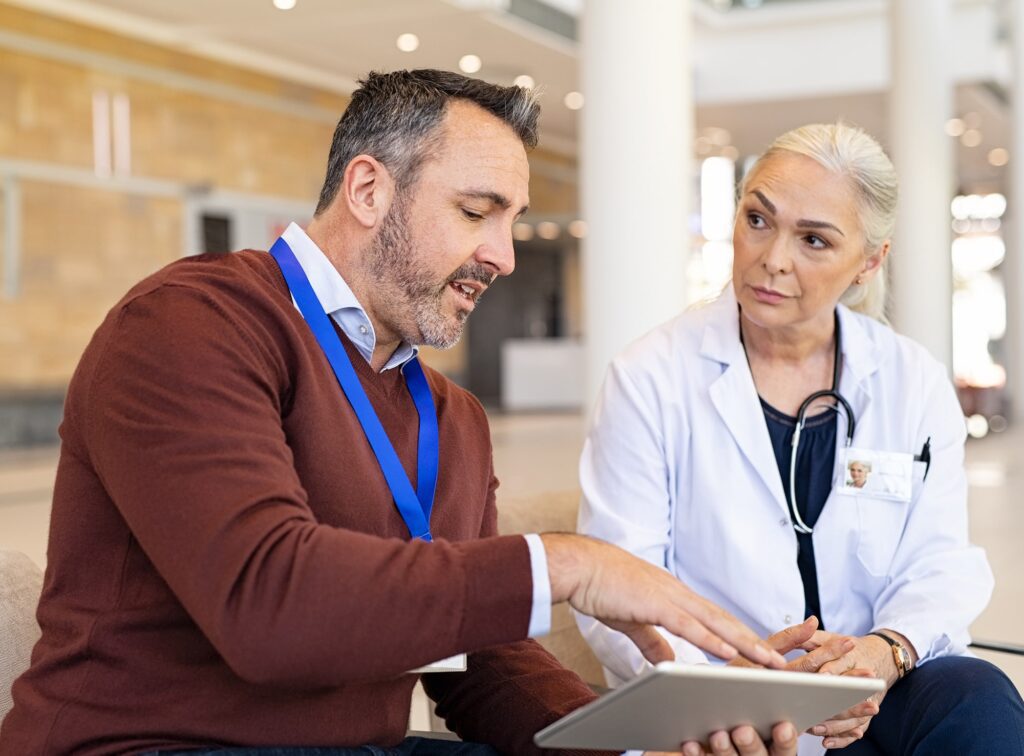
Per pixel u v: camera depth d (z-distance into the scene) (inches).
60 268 478.3
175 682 51.9
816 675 49.6
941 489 85.9
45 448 471.8
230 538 46.7
